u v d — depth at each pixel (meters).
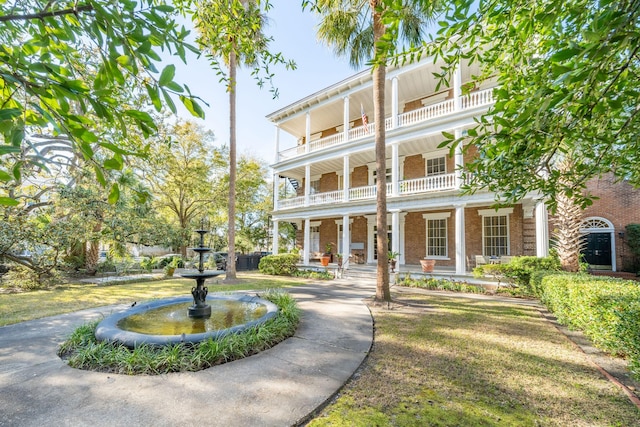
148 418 2.48
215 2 3.26
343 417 2.57
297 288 9.98
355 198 14.25
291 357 3.84
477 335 4.82
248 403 2.73
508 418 2.56
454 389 3.06
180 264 17.72
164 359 3.40
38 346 4.16
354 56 9.70
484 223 12.75
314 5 3.65
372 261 16.02
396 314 6.29
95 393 2.87
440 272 11.19
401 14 2.23
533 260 8.84
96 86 1.20
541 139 2.12
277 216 17.39
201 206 21.64
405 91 14.18
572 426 2.46
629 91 1.73
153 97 1.24
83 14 1.21
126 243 13.97
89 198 10.57
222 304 6.18
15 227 8.83
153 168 11.09
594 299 4.18
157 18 1.26
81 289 9.90
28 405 2.65
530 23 2.15
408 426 2.44
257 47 3.76
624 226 11.96
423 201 11.54
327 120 17.86
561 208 8.84
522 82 2.58
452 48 2.70
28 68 1.06
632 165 2.70
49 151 6.00
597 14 1.78
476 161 2.64
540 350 4.15
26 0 1.54
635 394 2.97
